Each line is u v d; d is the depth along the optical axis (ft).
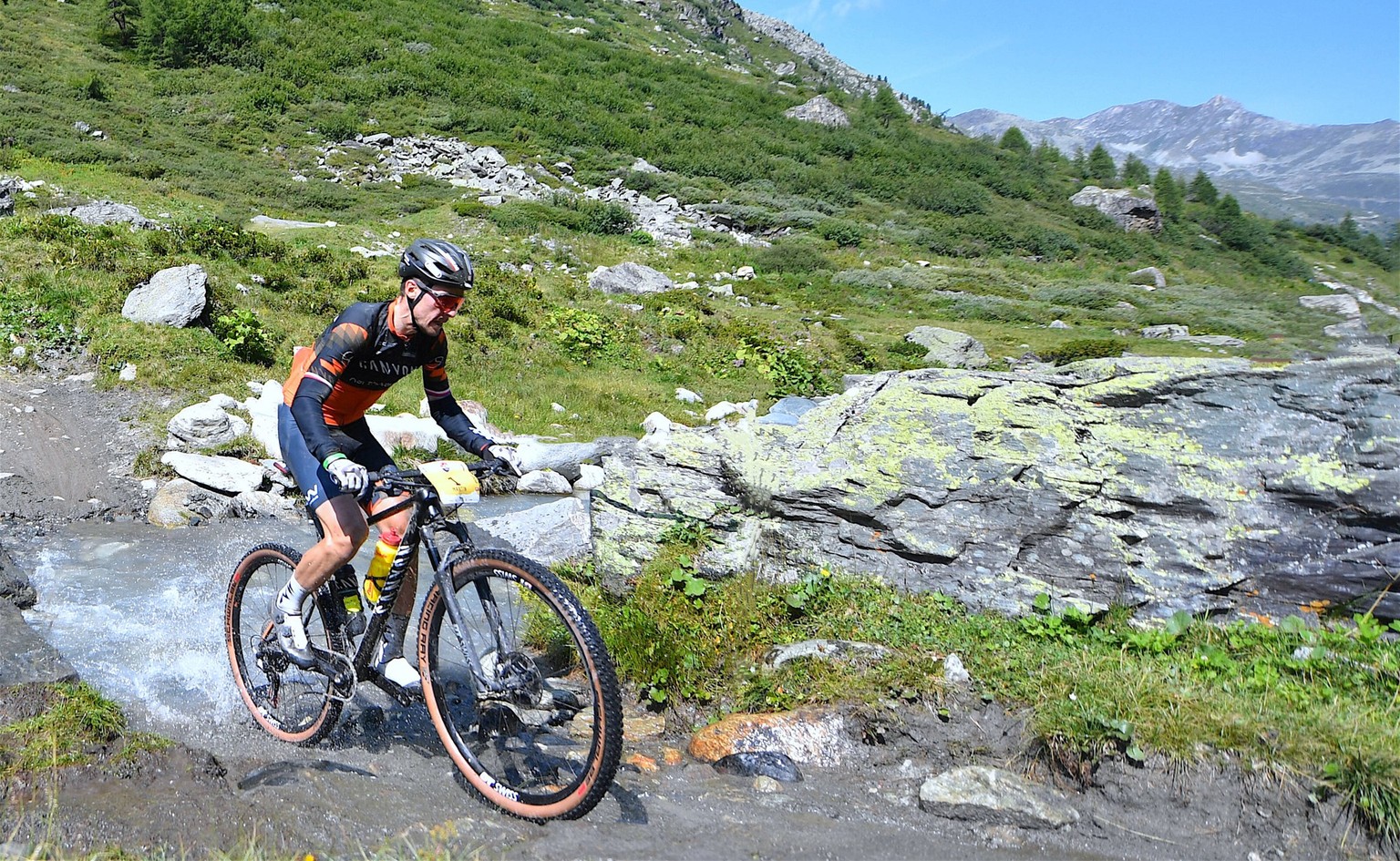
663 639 14.97
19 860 8.23
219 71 176.65
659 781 11.73
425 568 18.02
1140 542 15.83
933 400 18.26
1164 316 129.39
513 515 25.72
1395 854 10.14
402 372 11.11
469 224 121.49
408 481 10.57
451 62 211.82
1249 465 16.16
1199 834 10.68
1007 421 17.49
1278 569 15.17
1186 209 279.69
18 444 30.32
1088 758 11.57
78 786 9.89
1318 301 116.37
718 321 81.00
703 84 274.16
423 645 10.96
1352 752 10.77
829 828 10.69
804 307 110.11
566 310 68.59
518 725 11.33
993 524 16.16
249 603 13.44
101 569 20.54
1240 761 11.13
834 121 269.03
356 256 80.74
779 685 13.93
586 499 34.47
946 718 12.80
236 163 134.51
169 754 10.84
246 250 59.57
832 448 17.62
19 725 10.74
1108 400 18.01
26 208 69.51
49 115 128.57
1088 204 248.93
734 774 12.16
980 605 15.48
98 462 29.99
